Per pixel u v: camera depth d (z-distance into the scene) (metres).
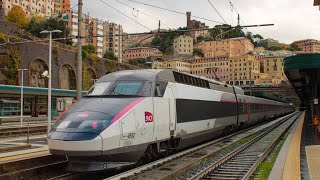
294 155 14.01
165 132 13.86
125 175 10.55
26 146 16.05
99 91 13.21
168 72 15.05
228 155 15.06
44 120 43.59
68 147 10.57
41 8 130.25
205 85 20.09
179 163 13.11
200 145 19.11
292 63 27.17
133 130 11.64
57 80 58.44
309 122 39.97
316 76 31.28
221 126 22.25
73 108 12.12
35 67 55.31
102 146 10.61
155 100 13.18
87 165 11.04
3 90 41.84
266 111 42.84
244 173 11.84
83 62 63.75
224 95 23.39
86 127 10.78
